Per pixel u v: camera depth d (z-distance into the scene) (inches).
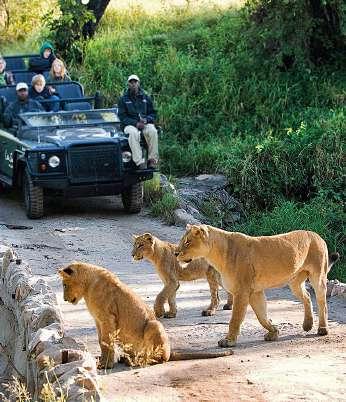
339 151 813.9
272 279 412.8
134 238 471.2
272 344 407.8
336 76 971.3
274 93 941.2
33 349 352.8
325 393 317.1
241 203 807.1
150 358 360.8
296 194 823.1
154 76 988.6
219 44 1028.5
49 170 706.8
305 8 960.9
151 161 730.2
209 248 405.1
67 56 1042.1
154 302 494.9
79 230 690.2
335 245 713.6
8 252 487.5
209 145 882.1
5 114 765.9
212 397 313.1
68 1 1039.6
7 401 343.3
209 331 438.3
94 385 297.0
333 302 515.5
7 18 1141.7
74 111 754.2
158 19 1131.3
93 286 363.3
